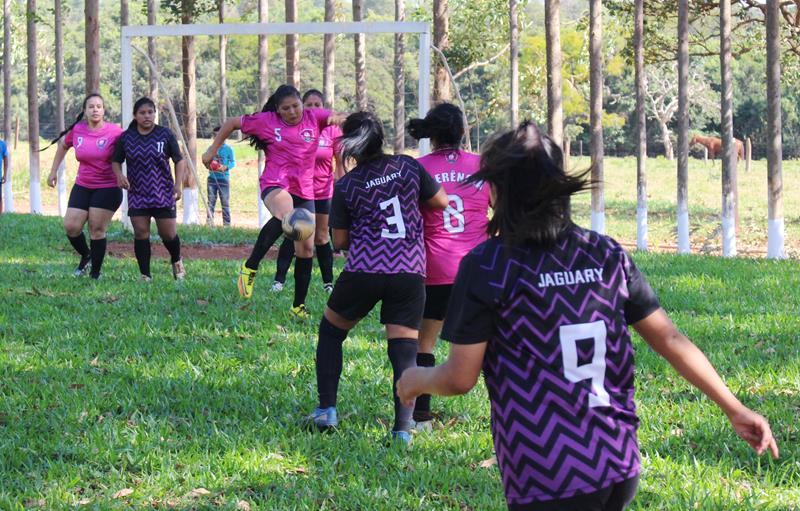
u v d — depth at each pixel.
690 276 14.35
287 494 5.50
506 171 3.35
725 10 23.80
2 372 7.93
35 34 29.30
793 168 58.78
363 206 6.38
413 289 6.36
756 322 10.55
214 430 6.48
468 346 3.36
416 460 6.06
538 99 45.38
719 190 47.59
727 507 5.29
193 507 5.30
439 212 6.65
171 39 60.25
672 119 83.81
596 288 3.35
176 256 12.77
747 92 79.69
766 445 3.37
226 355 8.60
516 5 31.39
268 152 9.94
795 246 27.59
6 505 5.23
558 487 3.23
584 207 38.75
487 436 6.54
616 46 46.56
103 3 81.94
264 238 10.39
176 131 25.03
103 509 5.20
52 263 14.09
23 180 42.62
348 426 6.69
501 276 3.32
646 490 5.54
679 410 7.12
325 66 30.59
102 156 12.38
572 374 3.29
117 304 10.86
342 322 6.55
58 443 6.17
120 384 7.59
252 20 41.16
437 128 6.70
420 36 16.86
